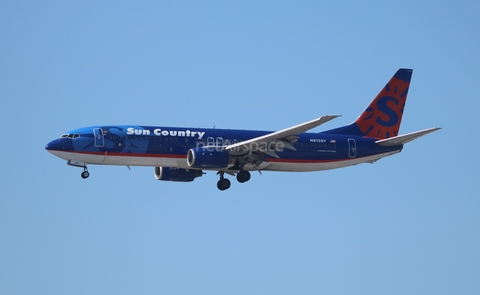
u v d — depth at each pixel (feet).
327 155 597.52
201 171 610.24
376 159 620.08
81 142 540.93
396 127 633.20
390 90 635.66
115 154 545.85
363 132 624.18
